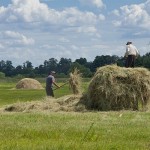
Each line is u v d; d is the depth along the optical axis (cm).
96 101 3525
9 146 1714
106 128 2305
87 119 2742
